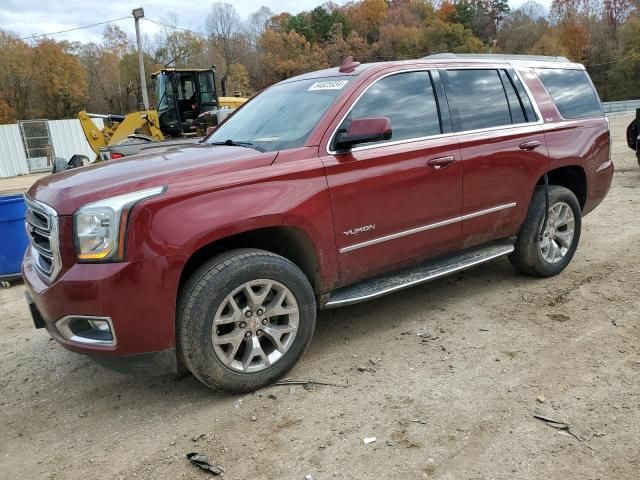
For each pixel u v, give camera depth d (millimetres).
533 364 3525
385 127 3408
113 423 3170
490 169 4352
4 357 4164
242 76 65312
